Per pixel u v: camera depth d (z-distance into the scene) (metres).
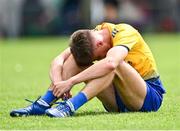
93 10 65.81
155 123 14.27
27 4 67.38
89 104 17.69
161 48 51.41
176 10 70.88
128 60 15.57
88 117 14.98
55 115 14.91
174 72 30.94
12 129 13.82
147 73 15.73
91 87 14.98
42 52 47.56
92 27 65.81
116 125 13.99
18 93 21.80
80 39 14.97
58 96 15.11
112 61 14.80
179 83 25.25
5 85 25.00
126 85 15.23
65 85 15.01
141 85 15.35
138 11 64.69
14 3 66.38
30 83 25.88
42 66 35.66
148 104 15.66
